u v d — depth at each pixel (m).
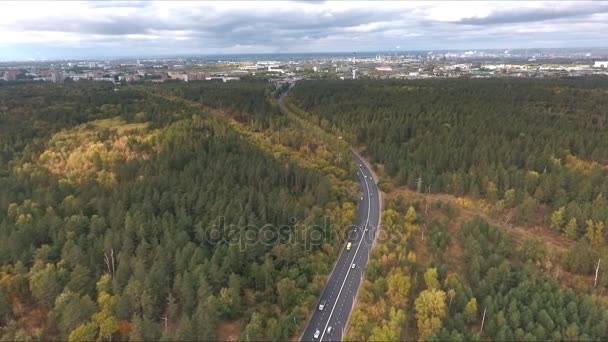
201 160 184.25
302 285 125.69
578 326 108.44
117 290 113.75
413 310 118.25
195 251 124.19
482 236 144.00
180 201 151.62
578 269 137.00
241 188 165.12
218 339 108.00
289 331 110.00
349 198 186.50
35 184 170.88
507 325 108.81
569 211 158.25
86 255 125.44
